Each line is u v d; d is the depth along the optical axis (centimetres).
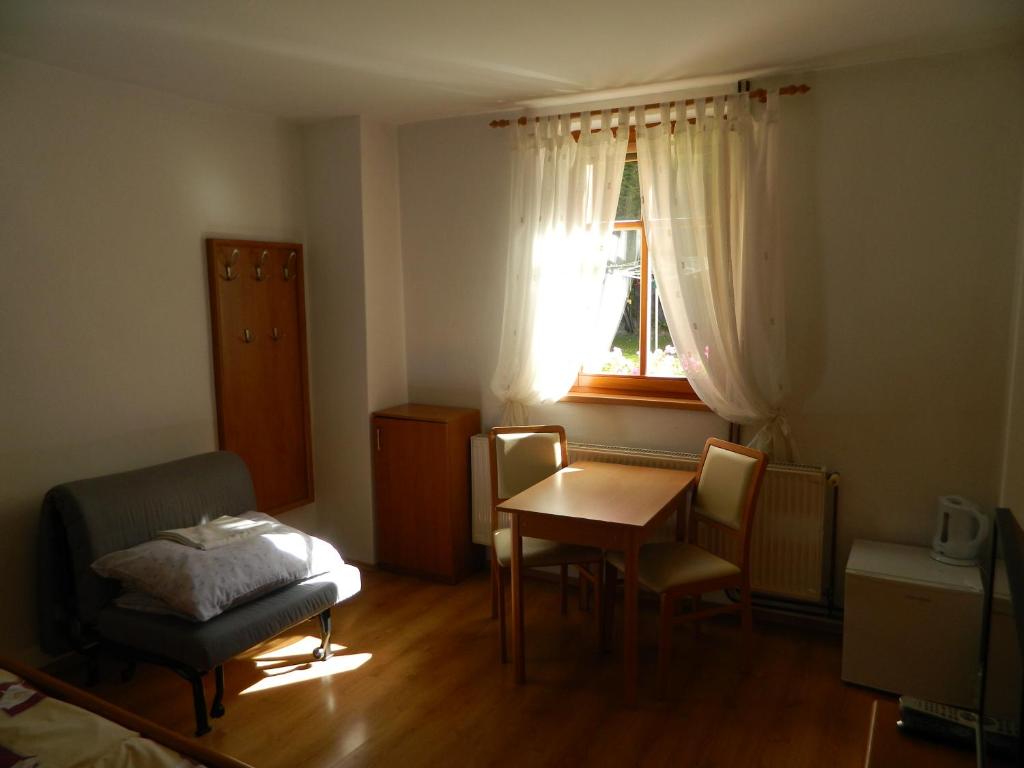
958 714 167
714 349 324
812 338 317
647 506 277
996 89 278
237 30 249
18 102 274
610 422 368
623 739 248
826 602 324
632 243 363
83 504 272
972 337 291
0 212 270
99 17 236
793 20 246
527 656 307
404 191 406
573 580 382
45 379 288
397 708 268
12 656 283
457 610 353
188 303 342
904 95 291
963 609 259
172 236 333
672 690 279
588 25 249
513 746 245
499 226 383
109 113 305
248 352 369
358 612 351
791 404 323
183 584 253
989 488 295
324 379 406
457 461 382
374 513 404
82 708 174
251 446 374
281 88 323
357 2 226
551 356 361
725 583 281
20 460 281
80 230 297
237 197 362
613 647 315
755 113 309
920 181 293
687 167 321
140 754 152
